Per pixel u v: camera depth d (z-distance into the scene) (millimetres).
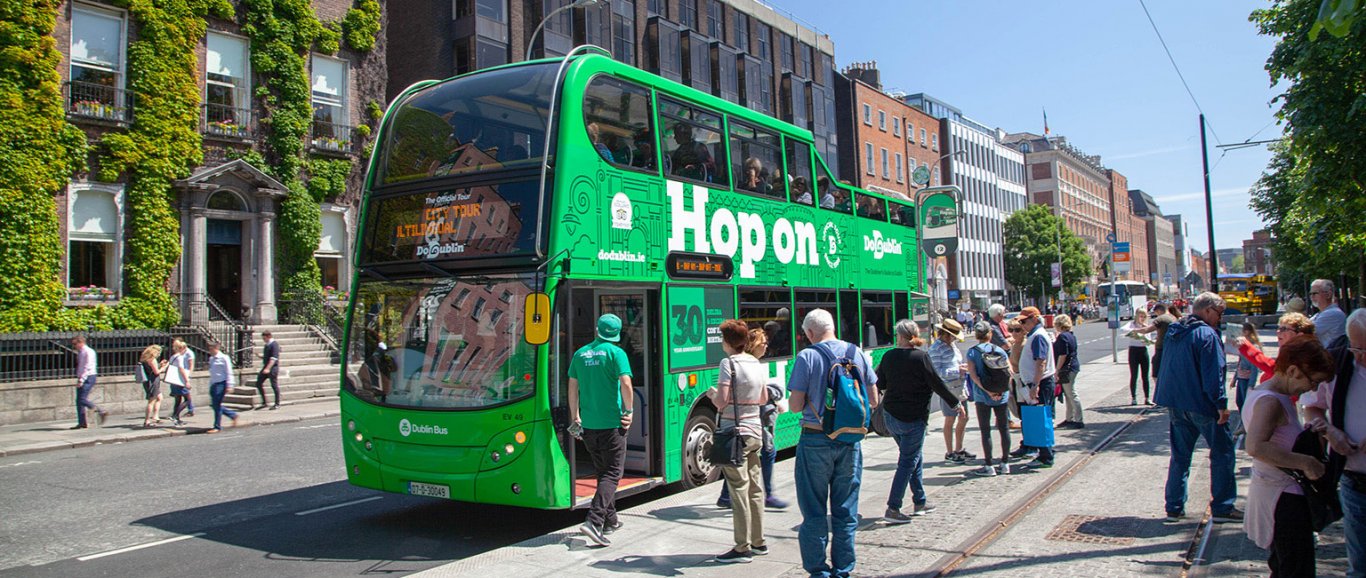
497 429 7398
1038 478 9266
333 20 27328
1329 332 8719
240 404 20969
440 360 7840
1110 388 19234
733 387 6527
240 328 22797
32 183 20328
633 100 8773
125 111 22281
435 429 7648
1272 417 4668
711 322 9586
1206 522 7102
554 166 7684
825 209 12375
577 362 7145
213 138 23938
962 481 9375
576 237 7750
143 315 22078
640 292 8688
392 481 7883
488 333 7641
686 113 9570
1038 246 75875
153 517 9078
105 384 19219
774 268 10938
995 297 79562
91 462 13383
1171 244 158125
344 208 27203
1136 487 8641
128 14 22438
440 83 8805
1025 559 6230
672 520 7809
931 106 73688
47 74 20688
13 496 10453
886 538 7062
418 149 8477
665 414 8766
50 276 20609
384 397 8039
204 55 23984
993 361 9578
